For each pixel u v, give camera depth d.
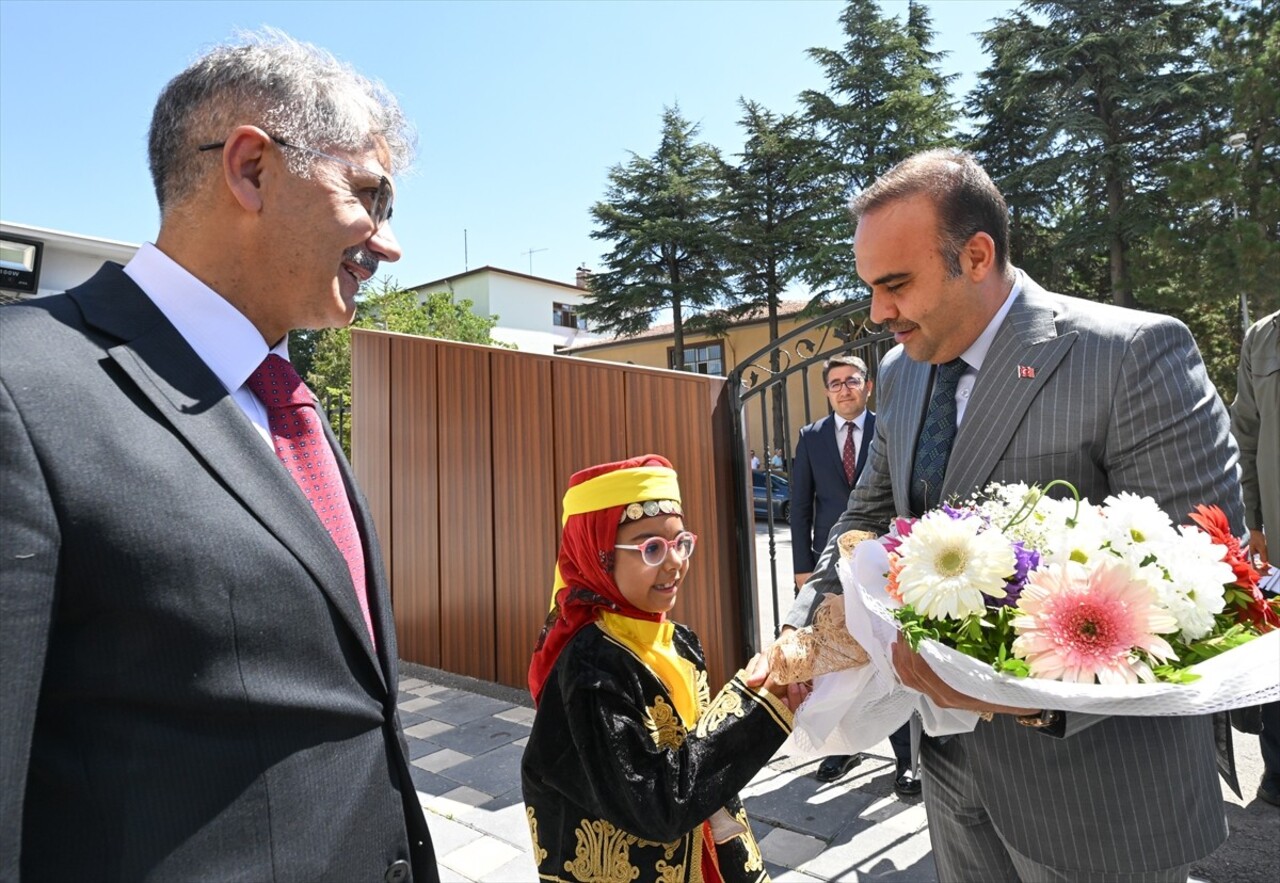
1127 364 1.37
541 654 1.65
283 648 0.93
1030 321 1.48
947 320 1.49
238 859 0.86
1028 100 19.75
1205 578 1.06
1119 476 1.39
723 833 1.65
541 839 1.53
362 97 1.19
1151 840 1.33
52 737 0.82
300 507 1.00
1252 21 16.08
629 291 24.39
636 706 1.41
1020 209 19.19
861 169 20.94
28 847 0.80
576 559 1.63
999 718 1.44
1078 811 1.37
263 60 1.07
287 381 1.18
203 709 0.85
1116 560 1.08
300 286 1.11
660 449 4.10
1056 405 1.42
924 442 1.66
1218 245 13.69
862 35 22.36
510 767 3.63
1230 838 2.72
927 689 1.22
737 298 24.52
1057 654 1.02
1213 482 1.34
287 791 0.91
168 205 1.08
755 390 3.96
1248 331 3.34
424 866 1.10
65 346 0.88
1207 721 1.46
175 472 0.88
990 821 1.59
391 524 5.53
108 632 0.82
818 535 3.77
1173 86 17.91
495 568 4.89
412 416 5.37
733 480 4.01
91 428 0.84
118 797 0.81
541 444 4.64
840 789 3.28
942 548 1.14
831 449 3.73
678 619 4.02
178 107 1.06
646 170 26.06
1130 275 16.20
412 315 17.88
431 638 5.28
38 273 2.62
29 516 0.76
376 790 1.02
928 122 20.83
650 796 1.29
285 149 1.06
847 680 1.38
